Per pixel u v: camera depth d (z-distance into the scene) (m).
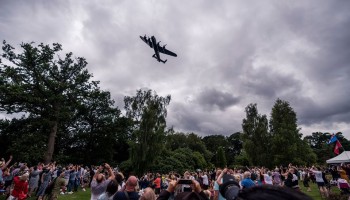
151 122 28.42
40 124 28.12
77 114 36.56
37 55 29.17
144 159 27.17
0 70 28.45
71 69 32.16
